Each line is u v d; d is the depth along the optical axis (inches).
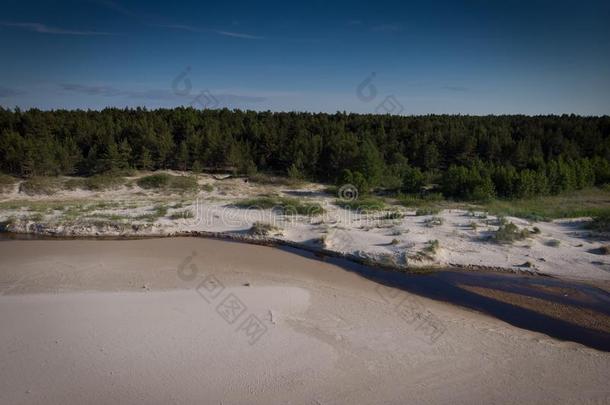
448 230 697.0
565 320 412.5
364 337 366.6
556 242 627.2
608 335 382.9
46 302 427.5
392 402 279.7
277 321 393.7
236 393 286.7
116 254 613.6
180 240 702.5
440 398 284.2
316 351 340.8
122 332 363.6
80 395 281.1
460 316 418.3
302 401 279.9
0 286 474.6
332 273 546.6
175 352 333.7
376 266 575.8
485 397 285.7
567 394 289.4
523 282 508.4
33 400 275.3
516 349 350.3
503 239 638.5
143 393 284.5
